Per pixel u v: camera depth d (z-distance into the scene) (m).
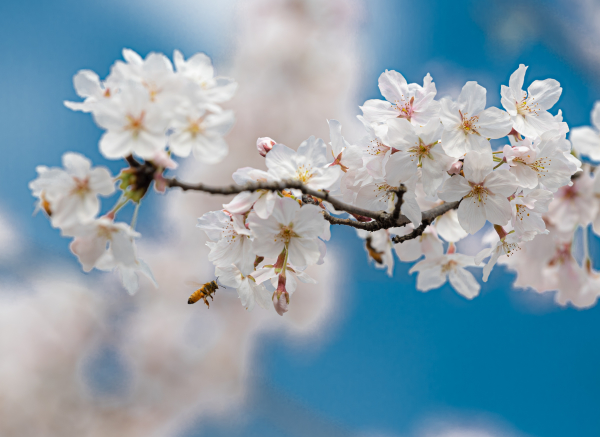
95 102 1.16
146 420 2.42
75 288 2.47
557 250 1.34
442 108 1.20
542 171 1.20
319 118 2.65
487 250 1.22
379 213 1.19
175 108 1.15
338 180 1.20
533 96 1.21
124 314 2.51
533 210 1.21
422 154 1.20
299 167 1.19
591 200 1.32
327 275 2.65
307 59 2.67
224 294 2.61
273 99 2.63
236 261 1.19
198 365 2.51
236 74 2.72
